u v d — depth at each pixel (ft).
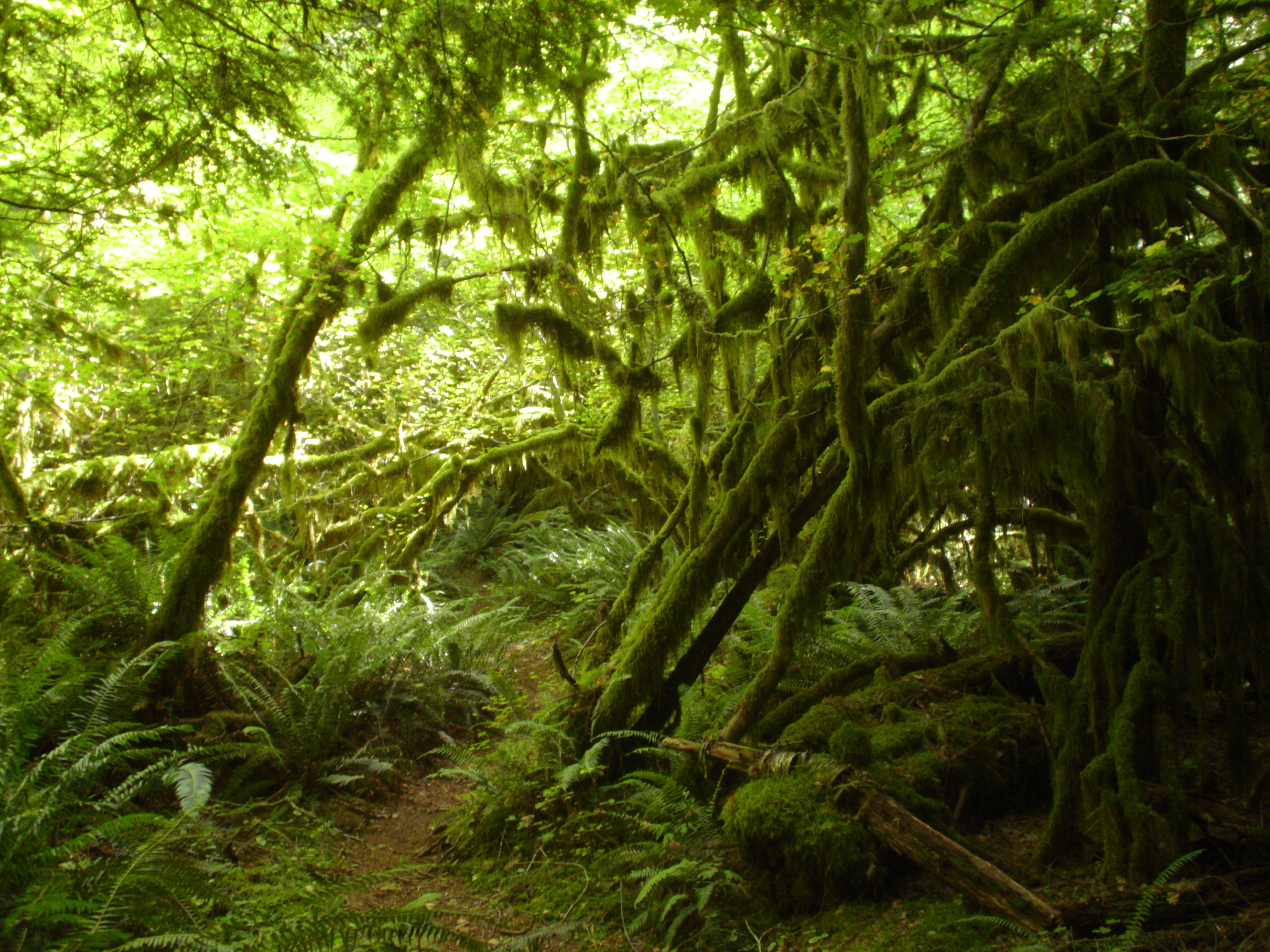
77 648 16.30
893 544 19.88
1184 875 8.35
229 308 23.41
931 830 9.23
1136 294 10.88
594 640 17.35
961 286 13.10
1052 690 11.10
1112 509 10.98
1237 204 11.14
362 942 8.57
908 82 19.04
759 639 17.31
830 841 9.52
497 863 12.60
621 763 13.84
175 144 13.11
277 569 26.30
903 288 13.69
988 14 17.53
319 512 27.37
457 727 19.34
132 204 15.35
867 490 12.75
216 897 8.98
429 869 12.85
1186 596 9.80
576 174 18.37
